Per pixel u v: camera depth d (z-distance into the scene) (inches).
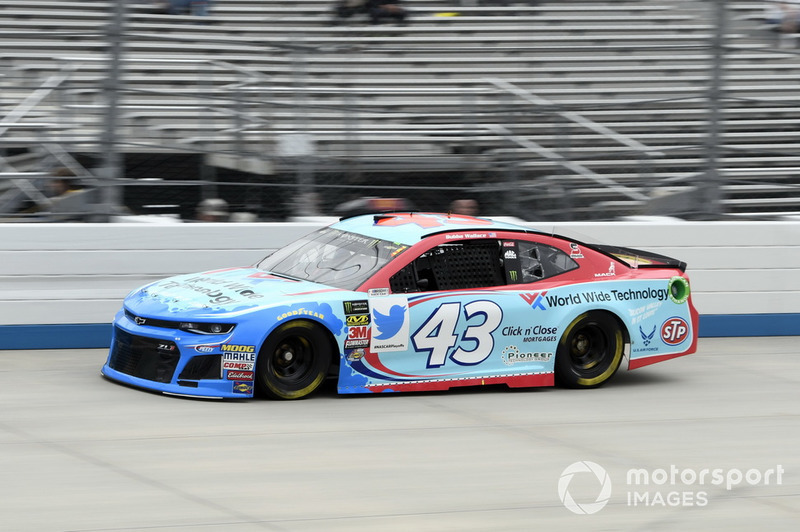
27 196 585.0
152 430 389.4
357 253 483.5
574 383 503.8
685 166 705.0
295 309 440.5
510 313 483.2
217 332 432.5
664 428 434.0
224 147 665.6
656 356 522.0
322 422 413.7
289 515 300.2
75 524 283.9
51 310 559.8
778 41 928.3
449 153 705.0
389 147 693.9
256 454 364.2
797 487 354.9
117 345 471.5
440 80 843.4
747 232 667.4
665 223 658.2
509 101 821.9
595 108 710.5
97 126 602.5
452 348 472.7
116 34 613.3
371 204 664.4
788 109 844.0
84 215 583.2
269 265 510.0
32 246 553.3
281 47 685.9
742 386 529.7
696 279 662.5
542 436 410.6
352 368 453.4
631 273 522.9
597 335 512.4
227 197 634.2
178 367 436.8
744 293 670.5
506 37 921.5
